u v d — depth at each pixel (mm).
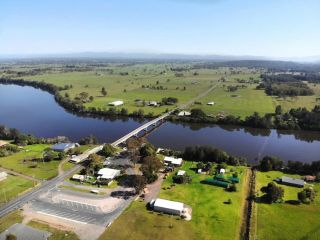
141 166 167750
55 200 141250
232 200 142625
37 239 112750
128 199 142375
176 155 198125
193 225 122812
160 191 150250
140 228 120375
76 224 122750
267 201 141500
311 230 120438
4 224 122375
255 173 172125
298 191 152125
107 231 118250
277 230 120250
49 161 187250
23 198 142750
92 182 158625
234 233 118688
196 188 153875
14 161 187625
